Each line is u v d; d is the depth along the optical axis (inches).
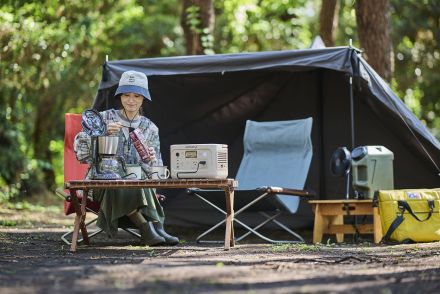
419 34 815.7
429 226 313.0
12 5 569.0
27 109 707.4
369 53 465.7
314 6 909.8
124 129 283.6
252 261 223.5
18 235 340.2
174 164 268.5
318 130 399.2
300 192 325.4
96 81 735.7
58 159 967.6
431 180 374.3
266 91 400.2
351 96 342.3
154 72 351.9
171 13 919.7
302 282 175.8
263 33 903.1
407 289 166.9
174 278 179.9
